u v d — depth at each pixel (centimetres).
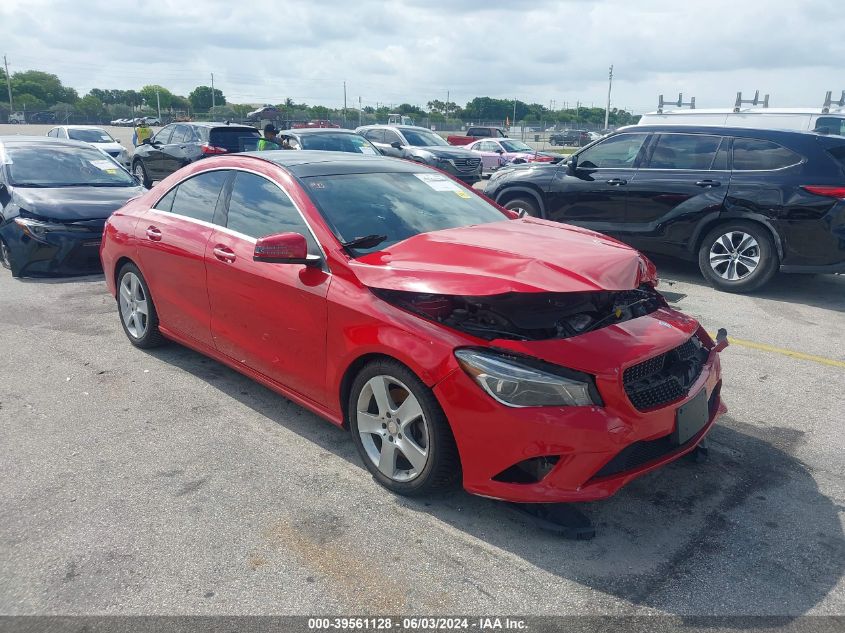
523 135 5497
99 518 321
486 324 325
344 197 402
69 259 767
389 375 328
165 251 473
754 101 1711
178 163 1569
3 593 271
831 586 279
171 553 296
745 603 268
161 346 543
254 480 355
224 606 265
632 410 293
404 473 339
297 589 275
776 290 762
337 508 330
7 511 326
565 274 302
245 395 460
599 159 848
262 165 432
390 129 1944
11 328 596
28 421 420
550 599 270
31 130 4869
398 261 342
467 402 297
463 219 428
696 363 344
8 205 785
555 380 287
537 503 316
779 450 393
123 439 398
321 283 360
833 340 589
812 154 693
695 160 765
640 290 385
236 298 416
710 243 753
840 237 673
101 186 868
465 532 312
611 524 320
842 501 341
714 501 340
